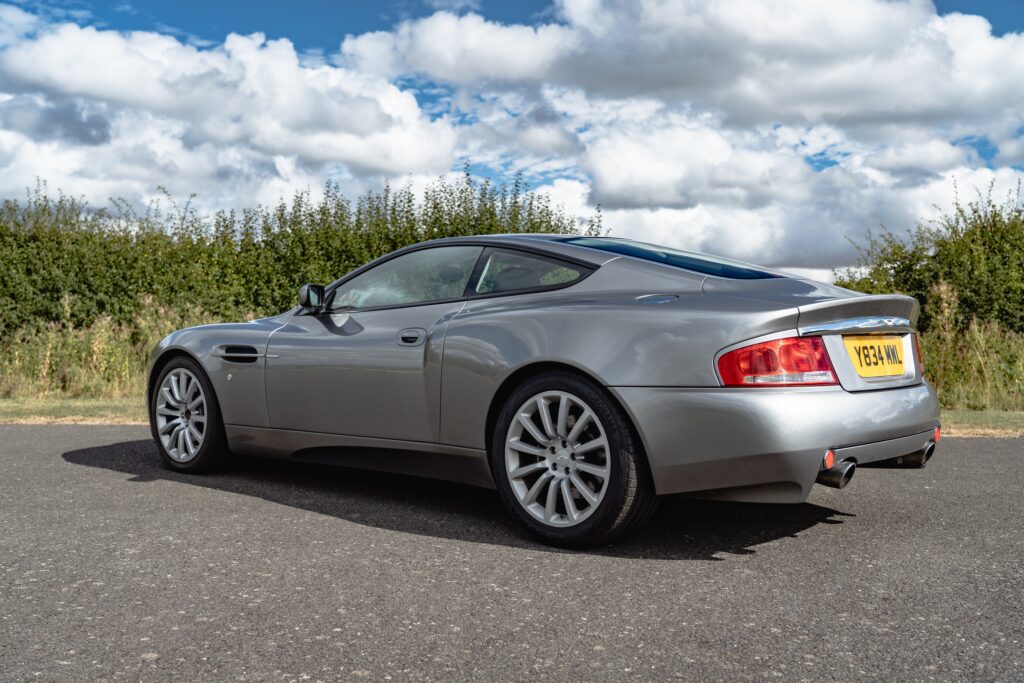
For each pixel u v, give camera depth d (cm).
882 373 360
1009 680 220
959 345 1024
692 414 324
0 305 1333
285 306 1591
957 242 1295
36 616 266
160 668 227
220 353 488
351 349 429
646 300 353
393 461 419
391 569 318
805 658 235
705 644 246
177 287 1453
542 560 331
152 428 522
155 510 409
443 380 390
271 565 321
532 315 369
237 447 488
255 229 1686
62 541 352
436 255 432
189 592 290
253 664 230
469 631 255
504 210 1781
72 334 1184
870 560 331
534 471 364
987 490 460
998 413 813
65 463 538
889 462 382
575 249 396
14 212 1456
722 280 359
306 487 466
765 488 324
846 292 373
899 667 229
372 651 240
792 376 323
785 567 322
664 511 413
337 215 1700
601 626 260
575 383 347
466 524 387
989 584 301
